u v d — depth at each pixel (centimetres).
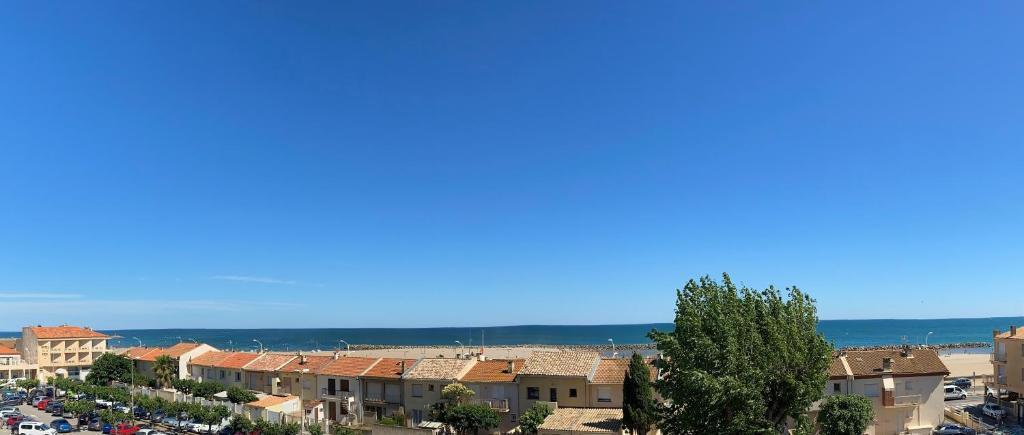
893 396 6962
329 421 8275
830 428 6062
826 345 4622
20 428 7631
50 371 13825
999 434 6981
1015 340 8088
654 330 4850
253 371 9731
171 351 11700
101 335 14738
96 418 8669
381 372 8331
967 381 11125
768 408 4559
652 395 6353
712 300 4738
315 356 9762
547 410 6794
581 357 7456
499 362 8000
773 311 4738
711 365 4431
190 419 8669
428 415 7538
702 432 4491
